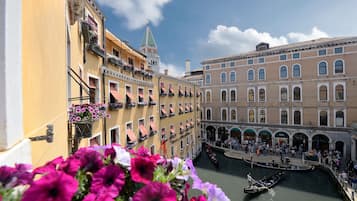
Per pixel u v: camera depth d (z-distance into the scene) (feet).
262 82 114.42
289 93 106.52
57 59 12.87
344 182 60.39
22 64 6.93
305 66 102.06
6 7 5.54
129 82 45.50
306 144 102.27
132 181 4.99
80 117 19.60
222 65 129.29
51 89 10.98
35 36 8.22
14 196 3.95
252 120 118.21
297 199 58.85
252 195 61.41
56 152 12.27
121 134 40.88
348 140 90.84
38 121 8.49
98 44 31.32
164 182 5.14
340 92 93.76
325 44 96.27
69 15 20.29
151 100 59.16
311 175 75.72
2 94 5.41
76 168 4.70
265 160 91.56
